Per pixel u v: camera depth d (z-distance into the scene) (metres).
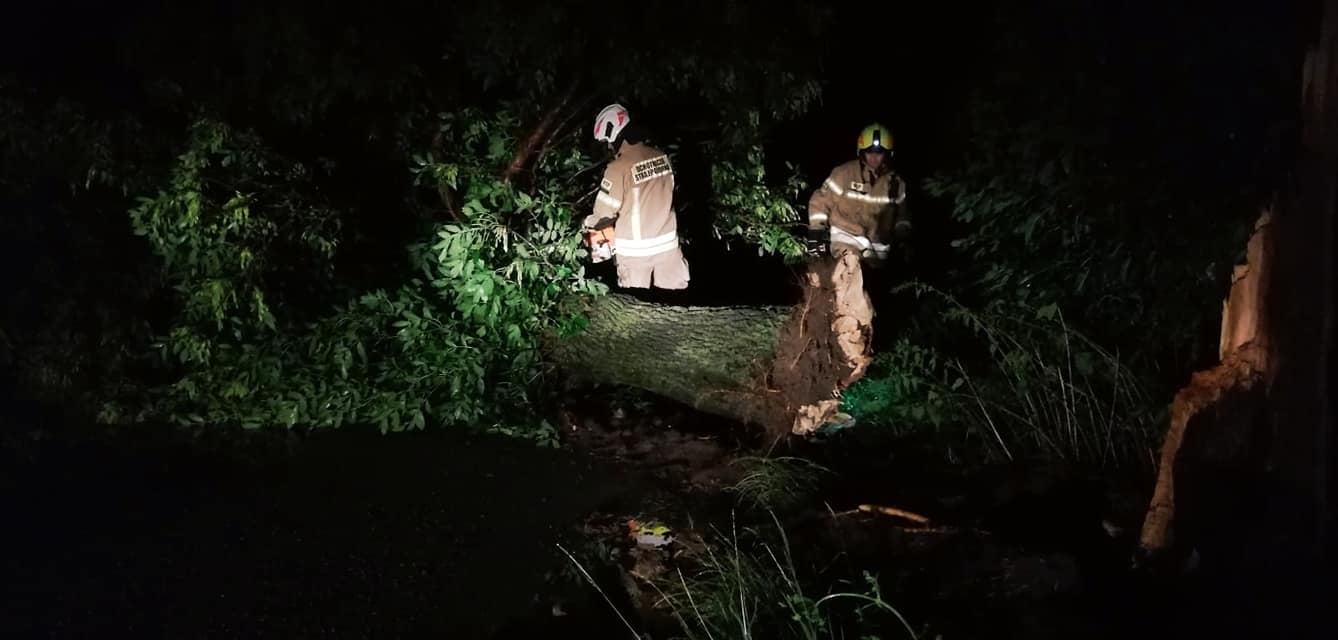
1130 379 5.41
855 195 7.72
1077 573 3.97
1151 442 5.11
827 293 5.68
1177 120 4.80
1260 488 3.50
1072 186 5.28
